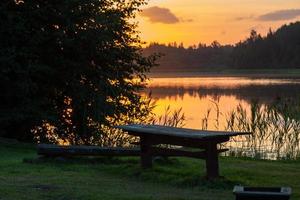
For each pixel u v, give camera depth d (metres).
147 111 23.38
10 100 20.81
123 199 8.46
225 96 59.62
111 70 22.52
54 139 22.16
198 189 9.34
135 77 23.06
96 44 21.36
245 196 6.12
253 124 18.89
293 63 195.00
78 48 21.20
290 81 105.38
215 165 9.75
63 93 22.06
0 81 20.05
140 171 10.60
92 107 21.69
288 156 16.95
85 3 20.91
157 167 10.92
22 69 19.72
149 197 8.59
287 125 18.42
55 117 21.06
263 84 91.38
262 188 6.29
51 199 8.48
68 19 20.67
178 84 108.31
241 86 86.94
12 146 17.53
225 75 189.38
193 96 62.50
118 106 22.23
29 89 19.92
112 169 11.17
